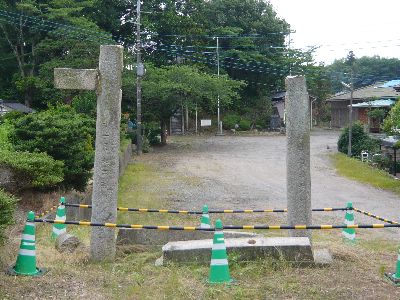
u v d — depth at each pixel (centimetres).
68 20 3353
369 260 728
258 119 5175
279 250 660
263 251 662
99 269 650
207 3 4972
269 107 5225
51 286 566
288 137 791
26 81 3281
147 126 3366
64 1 3356
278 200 1658
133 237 879
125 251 795
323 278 609
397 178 2150
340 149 3092
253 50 4906
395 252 843
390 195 1775
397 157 2444
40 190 1154
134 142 3192
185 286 570
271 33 4953
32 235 618
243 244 668
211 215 1370
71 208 1143
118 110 705
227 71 5034
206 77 3278
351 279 609
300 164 781
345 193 1817
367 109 3878
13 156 1062
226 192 1800
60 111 1928
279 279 602
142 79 3192
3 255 656
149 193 1725
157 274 625
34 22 3397
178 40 4331
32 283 570
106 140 700
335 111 5244
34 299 523
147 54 4234
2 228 600
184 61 4441
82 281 589
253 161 2725
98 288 568
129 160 2628
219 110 4816
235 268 638
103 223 670
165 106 3362
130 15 4166
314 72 5112
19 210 1020
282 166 2542
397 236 1119
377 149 2825
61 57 3322
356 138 3002
